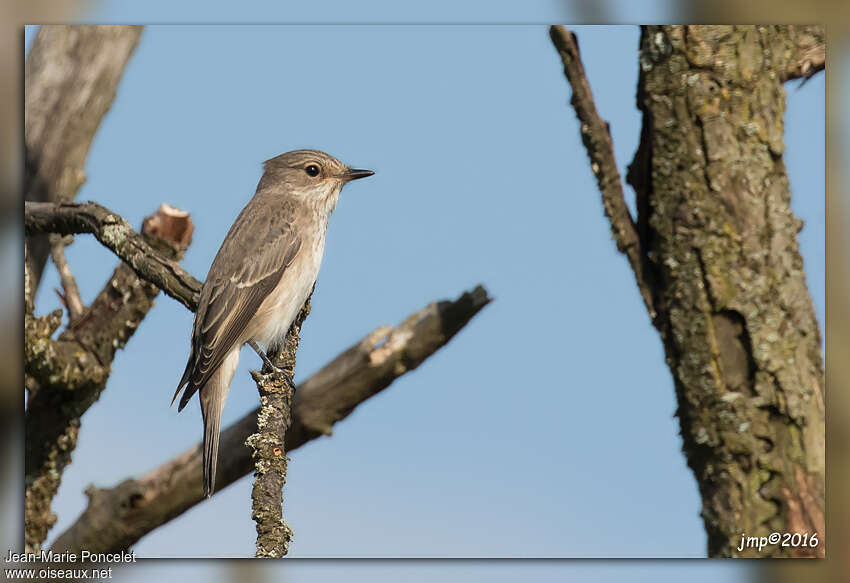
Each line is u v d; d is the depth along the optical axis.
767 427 7.32
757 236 7.62
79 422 11.53
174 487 11.02
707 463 7.49
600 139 8.37
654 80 8.01
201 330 10.91
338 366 11.07
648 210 8.12
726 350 7.53
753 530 7.13
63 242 12.05
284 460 8.38
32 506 11.18
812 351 7.47
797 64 7.89
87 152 12.34
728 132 7.76
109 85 12.47
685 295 7.70
